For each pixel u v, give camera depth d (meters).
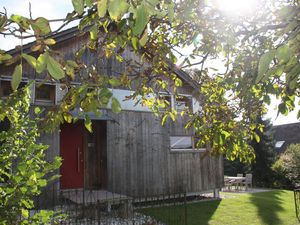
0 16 1.77
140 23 1.42
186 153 13.41
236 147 4.26
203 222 9.83
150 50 3.75
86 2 1.63
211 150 4.50
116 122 11.88
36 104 10.09
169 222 9.54
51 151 10.51
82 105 2.31
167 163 12.88
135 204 11.96
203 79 4.91
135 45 2.54
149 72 3.92
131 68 3.90
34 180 3.46
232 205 12.42
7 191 3.37
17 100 3.91
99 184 12.55
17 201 3.40
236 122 4.49
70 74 2.47
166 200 12.59
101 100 2.17
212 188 13.97
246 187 18.55
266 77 1.91
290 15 1.97
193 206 12.06
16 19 1.78
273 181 22.47
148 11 1.43
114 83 2.38
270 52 1.63
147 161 12.43
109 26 2.72
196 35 3.63
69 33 10.66
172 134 13.03
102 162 12.56
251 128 4.64
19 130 3.97
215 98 4.81
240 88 4.04
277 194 16.27
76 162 12.29
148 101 4.75
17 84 1.66
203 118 4.68
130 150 12.12
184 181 13.20
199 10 3.29
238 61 4.14
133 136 12.22
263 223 9.99
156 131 12.72
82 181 12.29
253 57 3.71
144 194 12.18
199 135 4.59
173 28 3.89
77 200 9.87
